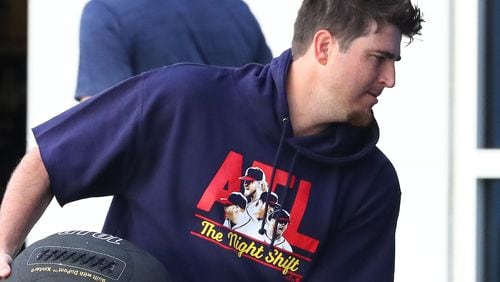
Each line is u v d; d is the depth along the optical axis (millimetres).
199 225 9352
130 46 12578
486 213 14938
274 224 9430
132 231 9633
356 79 9156
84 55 12641
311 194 9531
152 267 8930
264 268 9445
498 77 14828
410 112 15031
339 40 9133
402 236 15117
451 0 14828
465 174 14906
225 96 9422
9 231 9375
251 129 9398
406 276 15125
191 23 12695
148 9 12594
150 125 9367
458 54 14867
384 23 9039
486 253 14961
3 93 28688
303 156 9469
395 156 15102
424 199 15047
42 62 16328
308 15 9328
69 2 16203
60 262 8734
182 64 9602
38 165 9422
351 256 9797
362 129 9648
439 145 14977
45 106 16328
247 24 13172
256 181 9398
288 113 9352
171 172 9375
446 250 14992
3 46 29203
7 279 8836
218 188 9344
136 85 9461
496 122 14867
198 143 9352
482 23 14828
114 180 9539
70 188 9461
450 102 14922
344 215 9695
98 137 9398
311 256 9570
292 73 9484
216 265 9344
